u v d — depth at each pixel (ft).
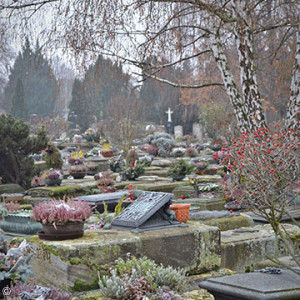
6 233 30.14
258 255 26.17
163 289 17.66
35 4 42.47
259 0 44.70
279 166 19.52
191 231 21.50
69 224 19.71
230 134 82.23
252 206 20.03
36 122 166.61
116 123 146.72
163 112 213.25
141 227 21.12
